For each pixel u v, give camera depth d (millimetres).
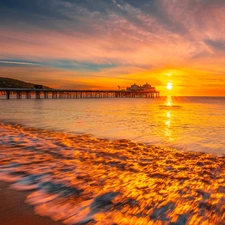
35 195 3879
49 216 3152
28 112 29406
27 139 10211
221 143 10719
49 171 5367
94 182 4715
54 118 22000
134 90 182375
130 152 8266
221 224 3180
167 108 43781
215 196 4211
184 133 13656
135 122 19250
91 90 137125
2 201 3598
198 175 5621
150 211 3486
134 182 4852
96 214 3289
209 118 23672
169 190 4465
